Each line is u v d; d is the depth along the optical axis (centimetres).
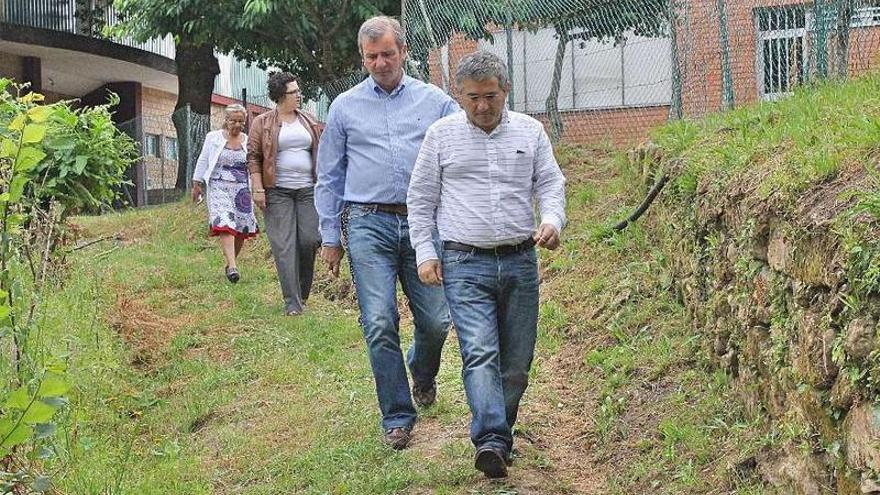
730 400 558
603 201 990
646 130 1127
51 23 2361
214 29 1648
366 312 577
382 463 573
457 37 1393
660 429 566
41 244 700
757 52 941
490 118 517
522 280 525
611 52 1274
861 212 394
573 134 1302
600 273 823
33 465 518
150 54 2542
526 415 633
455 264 521
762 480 477
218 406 724
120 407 712
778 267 484
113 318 885
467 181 522
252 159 948
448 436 598
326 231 605
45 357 571
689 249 682
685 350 642
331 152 600
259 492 569
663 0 1118
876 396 360
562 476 552
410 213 536
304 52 1659
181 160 2062
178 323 926
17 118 448
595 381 666
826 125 577
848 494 380
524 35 1348
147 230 1452
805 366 425
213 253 1255
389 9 1652
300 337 869
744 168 598
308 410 687
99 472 578
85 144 894
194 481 591
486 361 510
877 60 790
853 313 380
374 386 717
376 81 595
